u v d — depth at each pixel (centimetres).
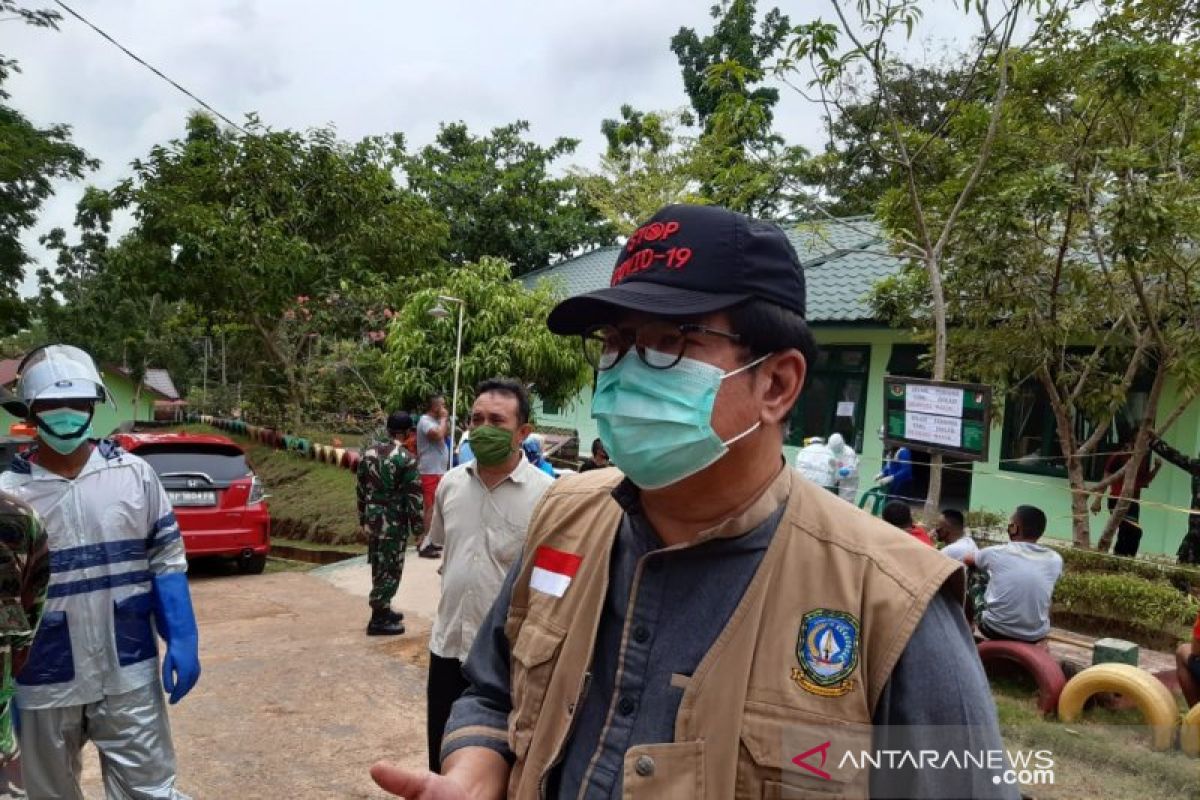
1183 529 888
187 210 1488
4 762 237
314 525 1219
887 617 111
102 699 288
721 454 127
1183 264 664
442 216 2044
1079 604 660
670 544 133
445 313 1202
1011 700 495
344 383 1823
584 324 140
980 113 665
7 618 234
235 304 1630
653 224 135
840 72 633
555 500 154
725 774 110
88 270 3169
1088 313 725
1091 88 627
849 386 1234
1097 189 657
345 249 1656
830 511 124
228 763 406
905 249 730
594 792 119
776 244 131
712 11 2130
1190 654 436
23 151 1534
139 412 3412
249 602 748
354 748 427
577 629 134
